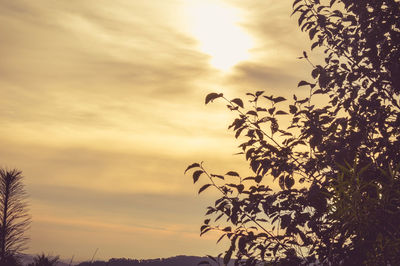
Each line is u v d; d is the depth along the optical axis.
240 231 5.01
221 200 5.12
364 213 2.72
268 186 5.16
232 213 5.02
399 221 2.68
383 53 5.21
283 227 4.80
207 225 5.11
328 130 5.16
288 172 5.15
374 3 5.48
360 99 5.42
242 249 4.85
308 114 5.39
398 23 5.18
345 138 5.09
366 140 5.18
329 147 5.03
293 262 4.70
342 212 2.74
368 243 2.77
